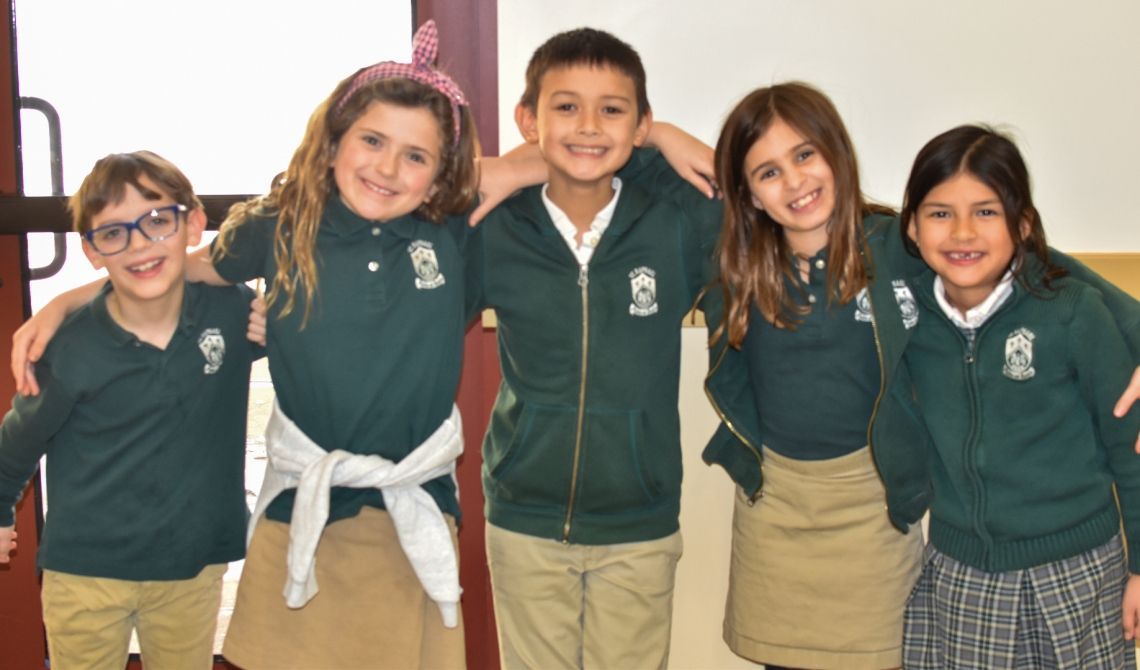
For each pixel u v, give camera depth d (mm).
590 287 1593
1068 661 1479
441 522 1528
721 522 2018
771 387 1629
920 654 1622
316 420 1528
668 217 1640
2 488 1614
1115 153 1902
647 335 1608
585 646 1704
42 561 1612
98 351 1562
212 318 1630
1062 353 1461
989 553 1509
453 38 2010
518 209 1637
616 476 1604
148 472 1587
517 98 1918
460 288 1582
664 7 1895
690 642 2055
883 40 1895
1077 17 1870
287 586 1456
